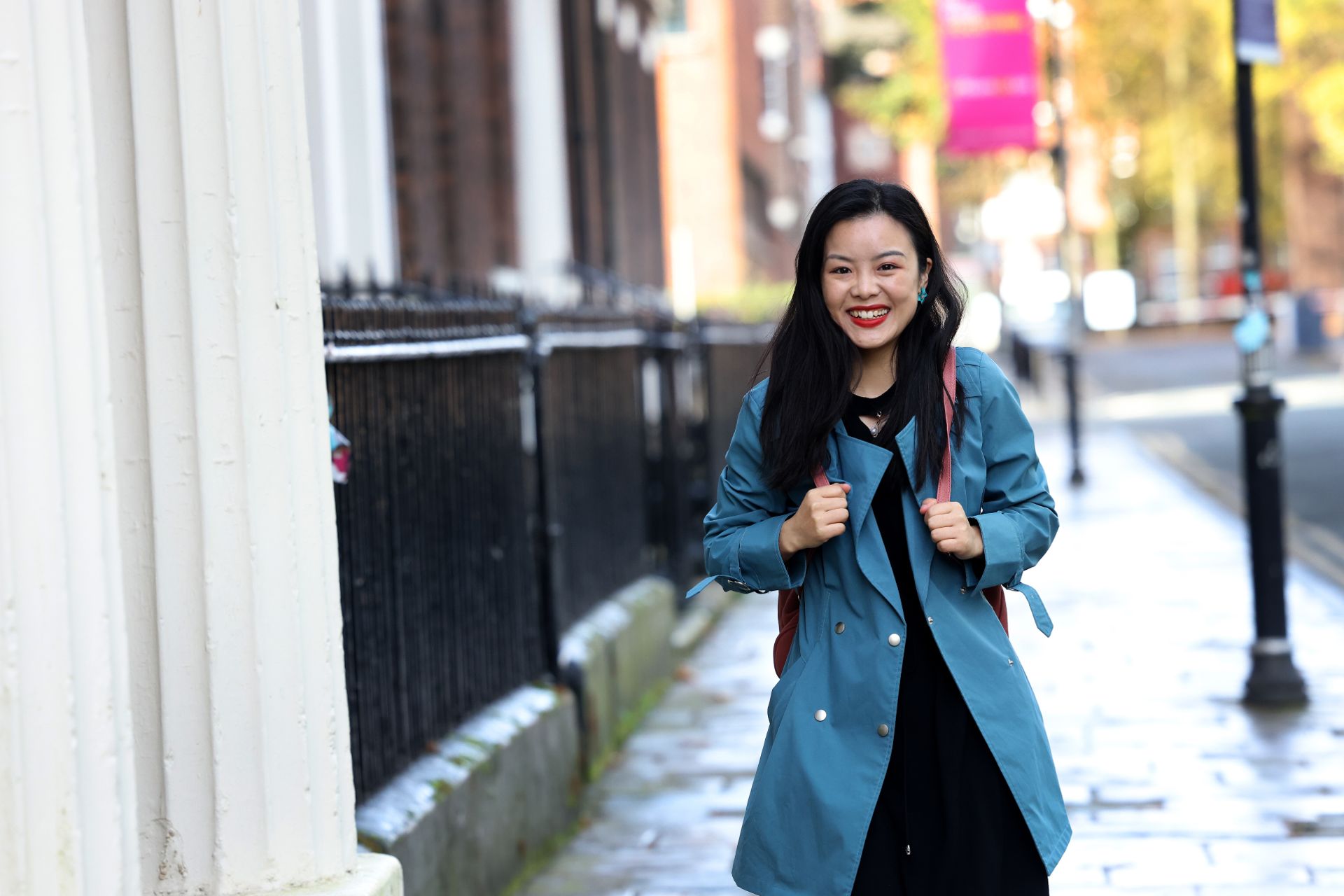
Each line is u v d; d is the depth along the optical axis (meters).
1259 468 11.06
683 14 49.66
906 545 4.95
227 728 4.91
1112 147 78.38
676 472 14.98
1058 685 12.03
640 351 13.73
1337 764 9.59
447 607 8.05
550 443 9.95
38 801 4.11
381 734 7.05
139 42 4.81
